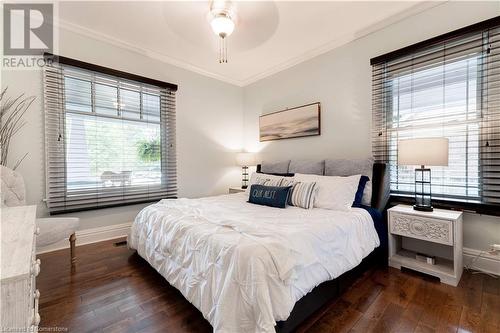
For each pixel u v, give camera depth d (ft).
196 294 4.53
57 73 8.24
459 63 6.80
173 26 8.46
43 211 8.07
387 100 8.26
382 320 4.62
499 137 6.15
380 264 7.09
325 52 10.05
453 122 6.91
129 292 5.66
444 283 6.00
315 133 10.39
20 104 7.65
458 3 6.77
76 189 8.71
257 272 3.62
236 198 9.45
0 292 1.89
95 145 9.15
